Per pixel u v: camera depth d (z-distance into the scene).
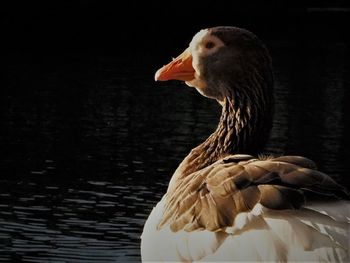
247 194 3.90
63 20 63.34
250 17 73.81
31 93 35.94
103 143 26.56
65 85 38.41
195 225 4.09
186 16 69.75
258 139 5.16
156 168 22.86
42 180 21.42
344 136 27.73
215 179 4.13
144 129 29.03
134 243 15.79
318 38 63.03
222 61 5.15
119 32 60.97
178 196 4.36
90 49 52.66
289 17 76.69
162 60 48.94
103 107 33.19
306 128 29.06
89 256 14.97
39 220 17.47
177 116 31.53
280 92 37.84
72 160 23.98
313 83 40.97
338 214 3.65
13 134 27.69
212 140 5.24
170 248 4.20
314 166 4.11
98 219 17.56
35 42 54.19
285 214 3.71
